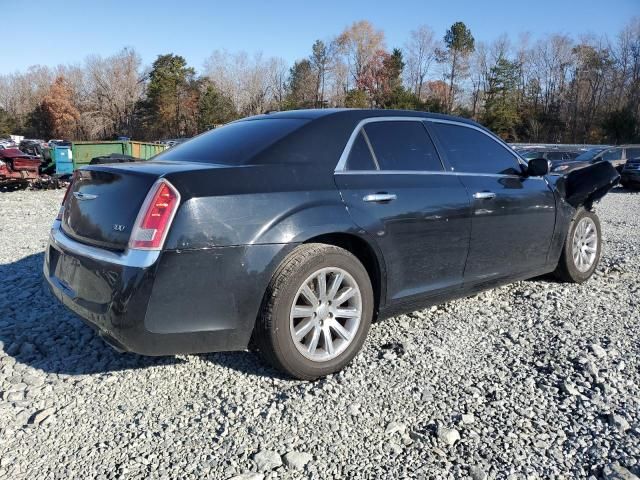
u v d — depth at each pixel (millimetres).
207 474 2355
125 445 2562
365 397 2986
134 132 87188
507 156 4547
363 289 3307
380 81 70812
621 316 4273
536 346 3678
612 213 11984
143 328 2703
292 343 3025
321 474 2369
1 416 2809
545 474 2369
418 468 2406
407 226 3502
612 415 2779
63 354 3555
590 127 63094
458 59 72750
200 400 2967
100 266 2824
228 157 3230
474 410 2873
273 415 2801
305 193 3094
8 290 4902
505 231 4223
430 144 3930
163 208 2723
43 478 2332
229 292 2834
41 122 88375
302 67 77625
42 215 10680
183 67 81938
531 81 68688
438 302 3906
